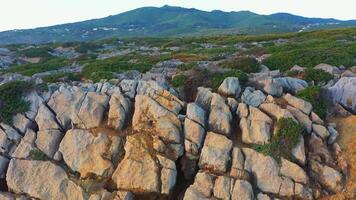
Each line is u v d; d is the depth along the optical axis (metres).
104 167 26.89
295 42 58.00
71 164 27.73
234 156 25.72
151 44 89.38
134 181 25.81
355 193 24.11
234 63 36.97
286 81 31.45
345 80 30.50
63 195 26.50
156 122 27.92
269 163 25.22
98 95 30.39
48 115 30.27
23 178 27.48
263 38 69.25
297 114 27.81
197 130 27.09
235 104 28.83
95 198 25.55
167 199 25.61
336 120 28.86
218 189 24.39
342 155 26.11
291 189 24.48
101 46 92.25
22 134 30.19
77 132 28.67
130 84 31.14
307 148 26.66
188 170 26.70
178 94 31.17
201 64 38.03
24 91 31.86
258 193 24.52
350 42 49.81
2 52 79.81
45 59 72.62
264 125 26.86
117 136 28.14
